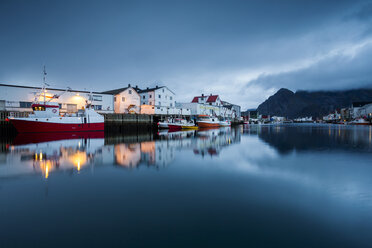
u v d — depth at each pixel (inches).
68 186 238.5
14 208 179.8
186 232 140.8
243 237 134.0
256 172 297.1
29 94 1226.6
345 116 4092.0
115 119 1424.7
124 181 257.9
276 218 159.6
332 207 178.4
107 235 137.9
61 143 687.7
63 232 141.9
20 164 359.3
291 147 569.9
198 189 226.5
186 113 2178.9
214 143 682.8
